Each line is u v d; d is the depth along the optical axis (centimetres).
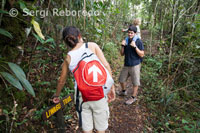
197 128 203
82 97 132
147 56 481
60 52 250
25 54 200
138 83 263
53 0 227
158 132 221
